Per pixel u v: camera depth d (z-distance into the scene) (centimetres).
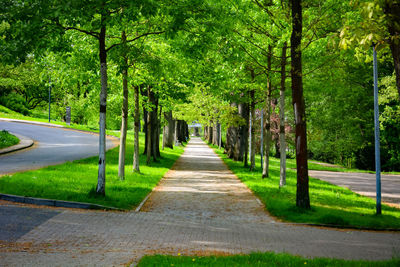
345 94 3416
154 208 1170
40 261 559
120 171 1659
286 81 1930
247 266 536
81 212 968
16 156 2188
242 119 2508
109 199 1159
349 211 1224
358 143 3878
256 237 817
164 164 2680
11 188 1130
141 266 527
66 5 857
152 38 1605
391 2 529
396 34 563
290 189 1595
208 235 812
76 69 1519
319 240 815
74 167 1794
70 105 5584
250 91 2278
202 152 4603
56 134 3769
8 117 4750
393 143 3756
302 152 1209
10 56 1005
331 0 1364
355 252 716
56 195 1105
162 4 1067
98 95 1855
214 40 1236
